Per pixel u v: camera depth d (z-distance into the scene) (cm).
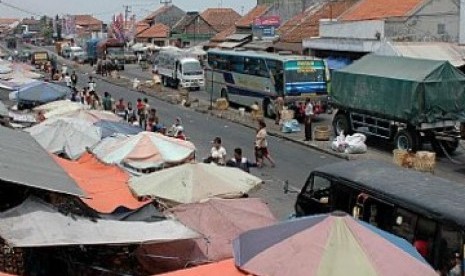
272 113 3709
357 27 4406
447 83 2577
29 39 13500
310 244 875
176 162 1834
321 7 5912
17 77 3831
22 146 1455
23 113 2730
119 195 1430
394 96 2659
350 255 856
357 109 2884
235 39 6681
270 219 1256
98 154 1873
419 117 2547
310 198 1541
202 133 3297
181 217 1235
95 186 1478
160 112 4038
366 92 2823
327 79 3650
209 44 7500
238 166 2078
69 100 3084
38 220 1032
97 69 6856
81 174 1565
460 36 4009
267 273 849
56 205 1120
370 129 2858
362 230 909
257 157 2522
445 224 1166
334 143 2783
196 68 5222
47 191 1123
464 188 1334
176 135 2573
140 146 1855
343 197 1430
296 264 846
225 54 4281
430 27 4272
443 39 4281
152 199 1405
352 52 4394
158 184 1456
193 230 1148
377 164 1534
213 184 1470
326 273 830
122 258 1182
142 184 1469
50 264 1123
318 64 3644
